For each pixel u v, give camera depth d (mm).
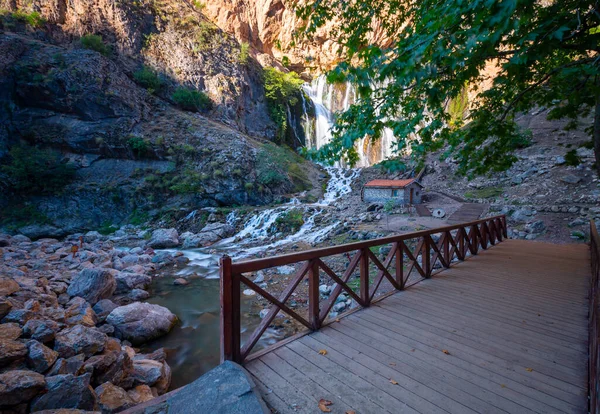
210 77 32906
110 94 24547
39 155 20703
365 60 3574
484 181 21547
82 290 7859
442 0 3238
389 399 2484
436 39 3027
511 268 7074
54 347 4699
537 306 4684
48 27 26891
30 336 4734
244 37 40469
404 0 5531
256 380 2727
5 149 21000
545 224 13398
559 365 3021
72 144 22375
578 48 3383
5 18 25188
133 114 25547
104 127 23656
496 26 2527
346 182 29656
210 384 2516
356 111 4293
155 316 7008
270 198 25438
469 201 19828
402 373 2859
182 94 29828
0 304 5363
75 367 4215
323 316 3869
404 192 21125
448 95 3861
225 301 2875
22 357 4191
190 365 5742
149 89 28797
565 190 16312
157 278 11555
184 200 22703
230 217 21312
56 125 22641
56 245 15641
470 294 5234
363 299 4574
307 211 21406
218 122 30891
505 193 18891
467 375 2836
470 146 6098
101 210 20938
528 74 4605
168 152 24547
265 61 40406
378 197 22297
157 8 32844
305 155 4555
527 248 9766
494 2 2348
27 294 6750
